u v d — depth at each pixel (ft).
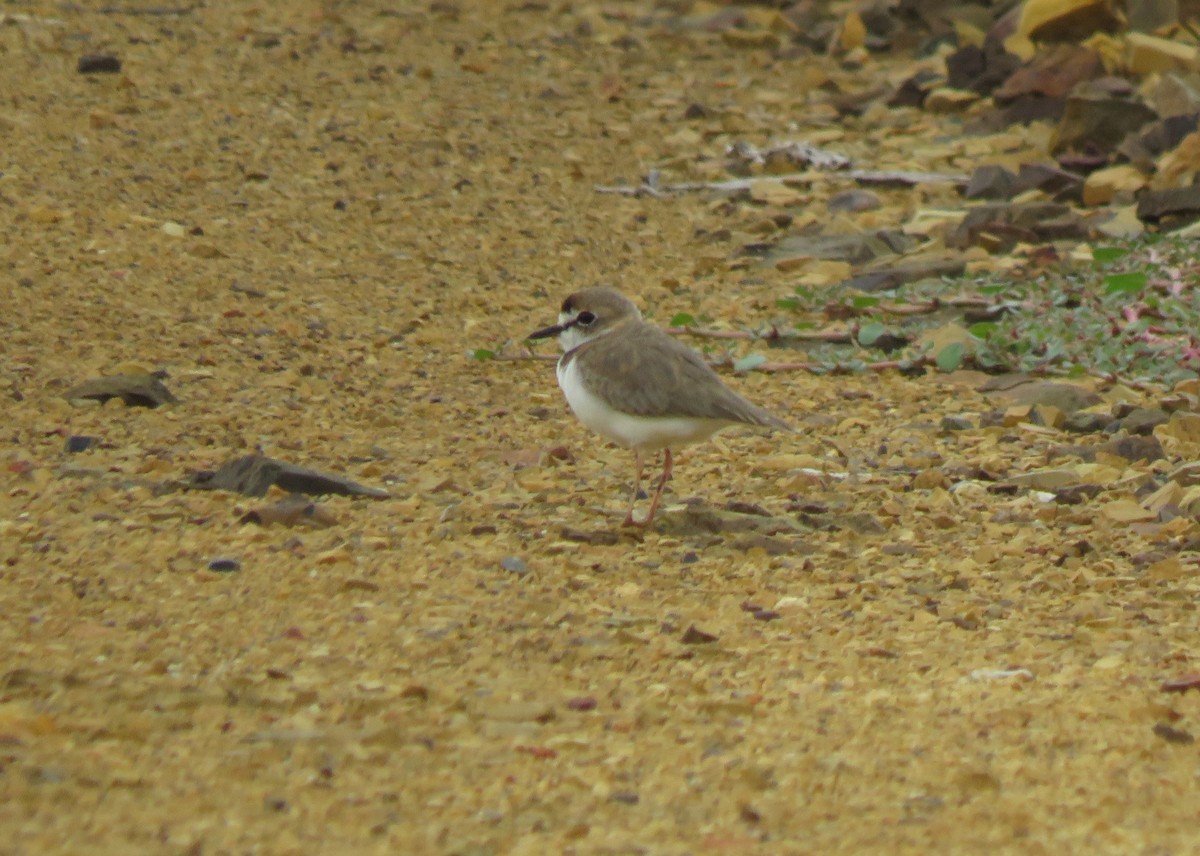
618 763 25.85
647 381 37.06
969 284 59.26
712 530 38.78
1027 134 73.77
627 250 64.44
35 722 25.11
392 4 91.97
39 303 53.52
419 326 55.77
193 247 60.29
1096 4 77.51
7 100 73.10
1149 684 30.40
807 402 50.01
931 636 32.68
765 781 25.35
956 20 85.40
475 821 23.38
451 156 72.13
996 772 26.25
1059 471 43.04
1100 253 59.00
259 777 24.26
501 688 28.58
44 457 41.16
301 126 73.77
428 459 43.50
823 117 78.33
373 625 31.17
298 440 43.93
